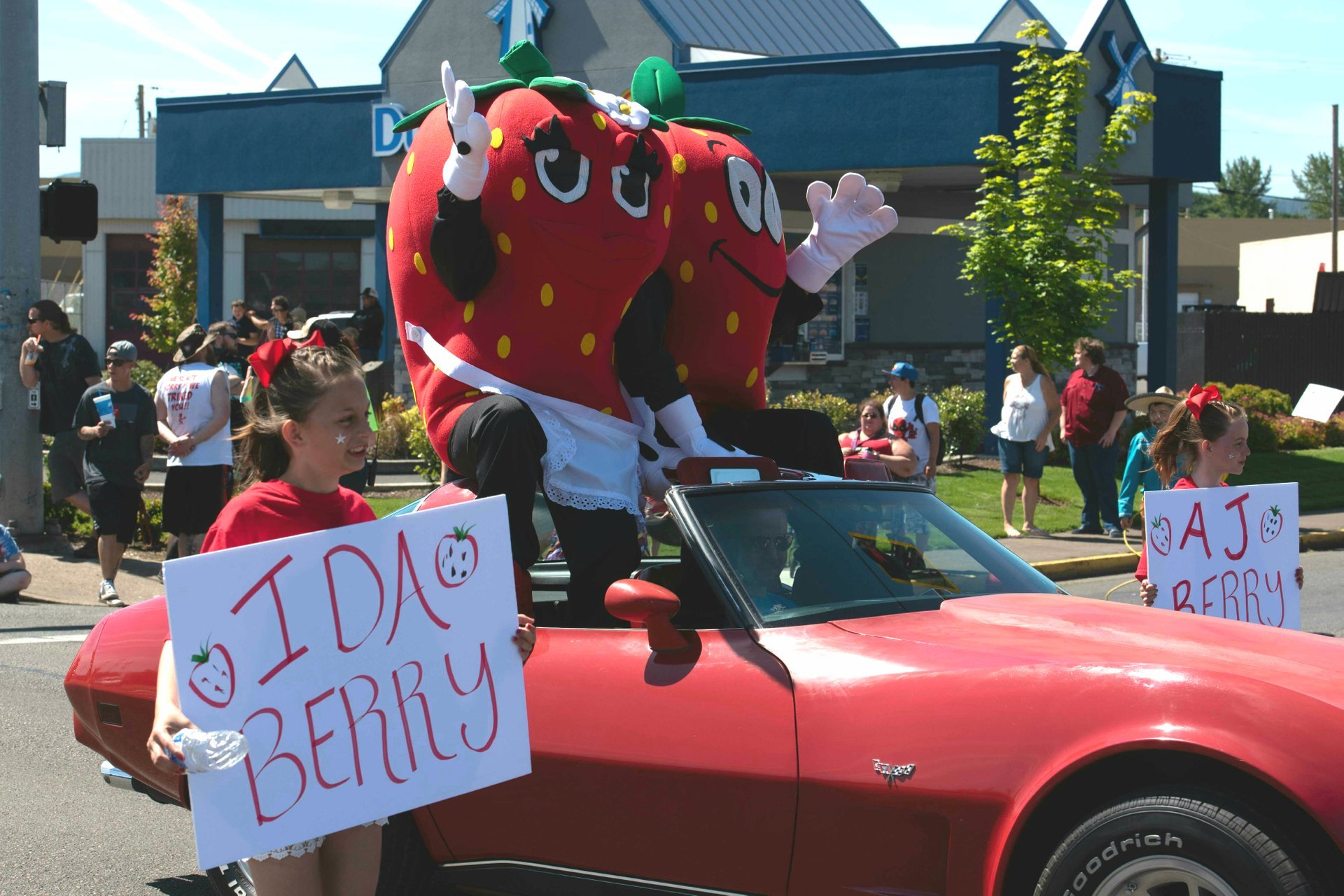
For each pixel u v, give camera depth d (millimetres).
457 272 4668
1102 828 3113
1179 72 20391
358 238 31469
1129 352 24016
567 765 3871
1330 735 2988
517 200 4621
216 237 23344
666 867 3736
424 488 16484
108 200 35250
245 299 31531
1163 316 21234
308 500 3164
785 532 4266
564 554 5102
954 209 22938
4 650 8914
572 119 4676
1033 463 13703
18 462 12633
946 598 4211
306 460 3160
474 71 20906
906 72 18656
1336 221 53188
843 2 24500
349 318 18984
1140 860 3053
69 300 37281
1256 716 3039
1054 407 13625
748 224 5434
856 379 22016
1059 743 3189
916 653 3580
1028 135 17641
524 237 4633
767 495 4406
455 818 4125
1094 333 23656
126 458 10695
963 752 3295
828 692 3555
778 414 5477
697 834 3666
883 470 5430
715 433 5520
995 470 17781
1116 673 3254
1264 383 29016
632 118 4828
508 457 4441
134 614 4832
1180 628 3883
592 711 3873
